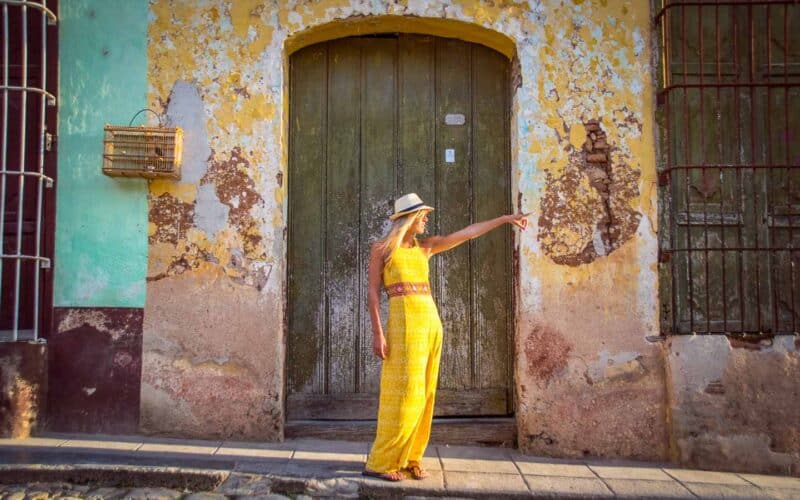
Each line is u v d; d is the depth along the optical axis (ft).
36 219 15.61
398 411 12.79
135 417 15.34
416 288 13.10
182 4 15.89
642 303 15.61
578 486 13.30
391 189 16.57
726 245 15.84
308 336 16.31
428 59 16.79
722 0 15.80
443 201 16.57
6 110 15.03
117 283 15.55
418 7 15.76
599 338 15.51
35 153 16.02
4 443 14.34
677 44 16.08
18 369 14.78
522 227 13.78
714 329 15.65
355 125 16.66
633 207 15.76
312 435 15.83
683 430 14.87
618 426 15.34
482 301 16.46
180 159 15.55
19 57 16.35
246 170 15.65
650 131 15.89
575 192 15.76
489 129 16.72
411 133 16.66
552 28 15.96
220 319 15.46
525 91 15.85
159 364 15.39
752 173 15.96
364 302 16.43
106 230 15.64
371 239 16.49
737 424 14.79
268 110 15.74
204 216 15.61
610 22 16.01
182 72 15.80
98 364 15.43
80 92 15.87
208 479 12.99
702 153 15.96
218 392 15.34
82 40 15.94
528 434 15.33
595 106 15.88
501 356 16.38
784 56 15.61
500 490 12.95
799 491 13.42
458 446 15.80
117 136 15.25
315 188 16.53
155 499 12.46
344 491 12.81
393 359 12.91
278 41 15.80
